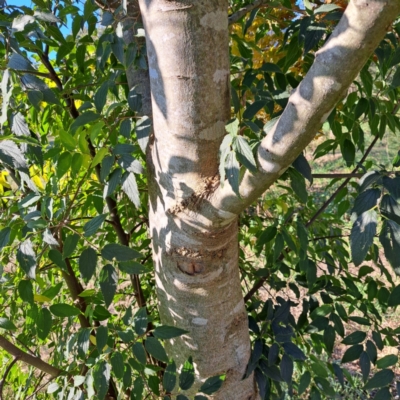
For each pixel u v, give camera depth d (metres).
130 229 1.36
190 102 0.74
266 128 0.81
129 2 1.04
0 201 1.23
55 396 1.22
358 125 1.25
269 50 1.54
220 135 0.79
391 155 4.82
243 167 0.71
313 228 1.53
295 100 0.60
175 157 0.80
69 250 0.80
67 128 1.31
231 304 0.96
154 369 1.01
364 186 0.77
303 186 0.84
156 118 0.80
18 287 0.82
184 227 0.85
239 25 1.56
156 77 0.76
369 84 1.13
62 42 1.06
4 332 1.24
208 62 0.72
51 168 1.38
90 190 1.20
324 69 0.55
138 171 0.79
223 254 0.90
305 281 1.33
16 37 0.98
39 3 1.00
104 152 0.82
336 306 1.21
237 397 1.03
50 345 1.52
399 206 0.72
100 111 0.89
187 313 0.94
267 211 1.81
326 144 1.27
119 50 0.94
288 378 1.02
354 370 2.71
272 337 1.09
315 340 1.25
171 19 0.69
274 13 1.44
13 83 0.81
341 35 0.52
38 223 0.81
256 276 1.40
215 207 0.78
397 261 0.70
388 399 0.96
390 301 0.84
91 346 1.32
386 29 0.50
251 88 1.11
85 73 1.25
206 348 0.97
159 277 0.96
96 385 0.85
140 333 0.87
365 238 0.70
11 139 0.70
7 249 1.18
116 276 0.80
